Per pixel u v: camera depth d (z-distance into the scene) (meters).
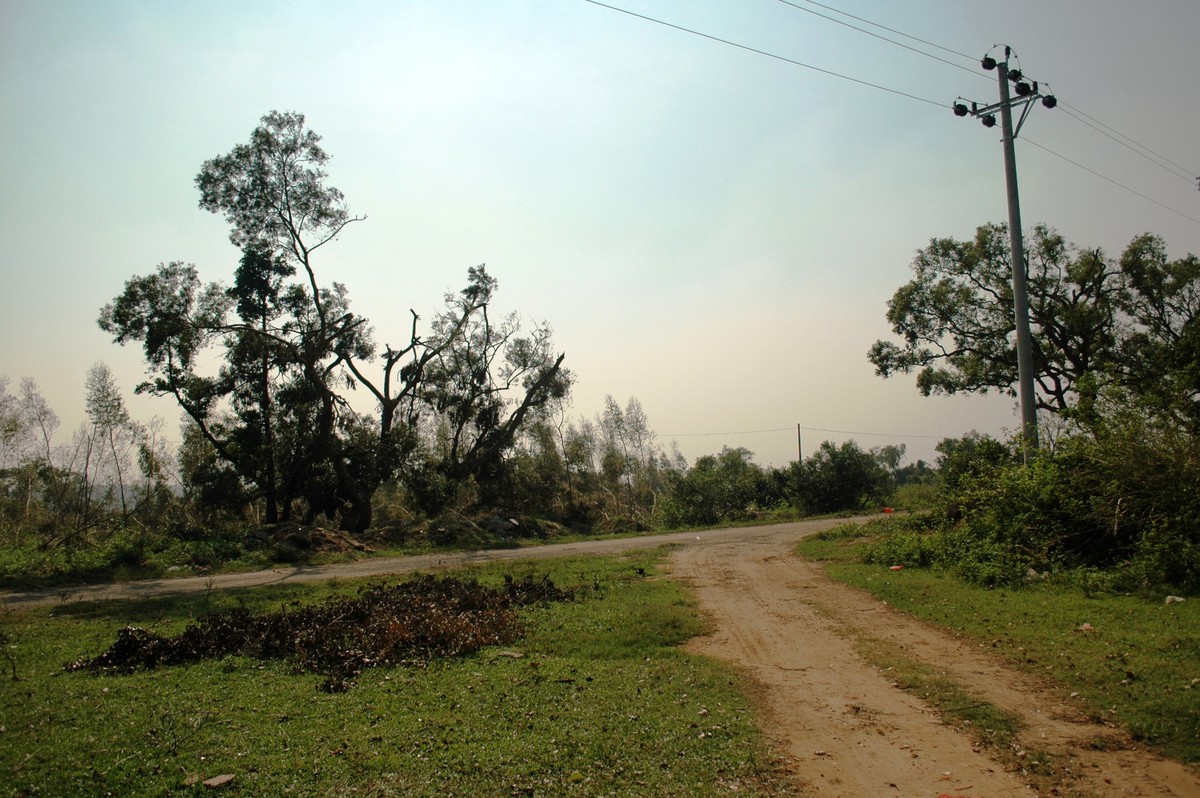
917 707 7.49
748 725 7.04
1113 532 13.42
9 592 19.81
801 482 47.19
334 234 37.25
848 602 13.39
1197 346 24.66
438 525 34.31
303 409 35.06
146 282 33.47
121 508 39.59
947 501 21.44
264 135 35.28
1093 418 15.27
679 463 73.44
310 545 28.92
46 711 7.50
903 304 34.56
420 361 39.88
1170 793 5.36
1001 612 11.16
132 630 10.62
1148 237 31.77
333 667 9.35
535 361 44.81
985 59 21.25
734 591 15.36
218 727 7.00
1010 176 20.69
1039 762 5.99
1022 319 20.02
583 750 6.33
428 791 5.56
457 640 10.48
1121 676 7.63
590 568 20.58
